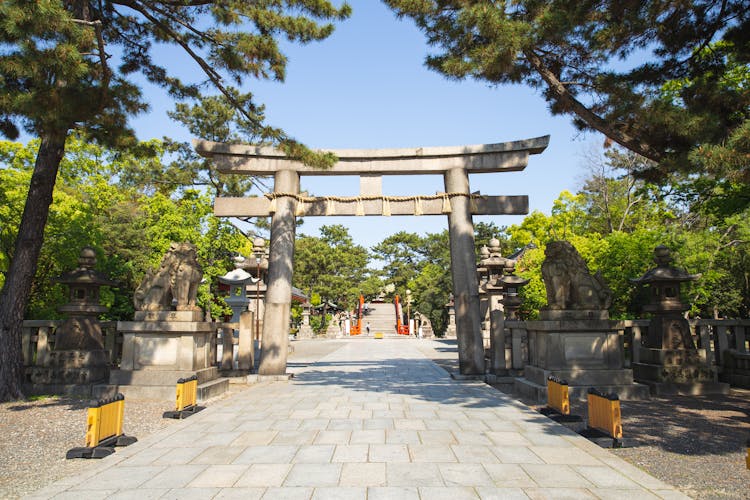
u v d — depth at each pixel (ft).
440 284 145.28
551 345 33.01
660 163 26.55
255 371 47.03
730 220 58.70
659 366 33.78
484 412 26.96
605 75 28.68
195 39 37.47
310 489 14.96
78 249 54.70
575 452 18.89
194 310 35.47
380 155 46.29
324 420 25.07
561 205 103.45
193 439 21.31
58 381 34.60
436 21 30.04
